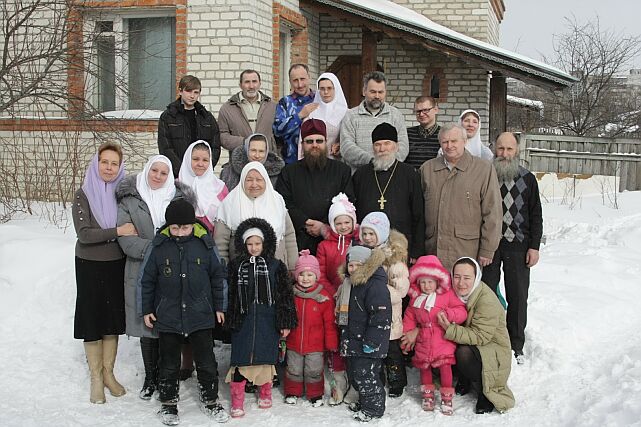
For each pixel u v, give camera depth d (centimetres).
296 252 568
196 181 576
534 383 574
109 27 1148
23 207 962
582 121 2648
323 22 1457
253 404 542
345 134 648
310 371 537
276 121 706
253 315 518
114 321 540
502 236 604
